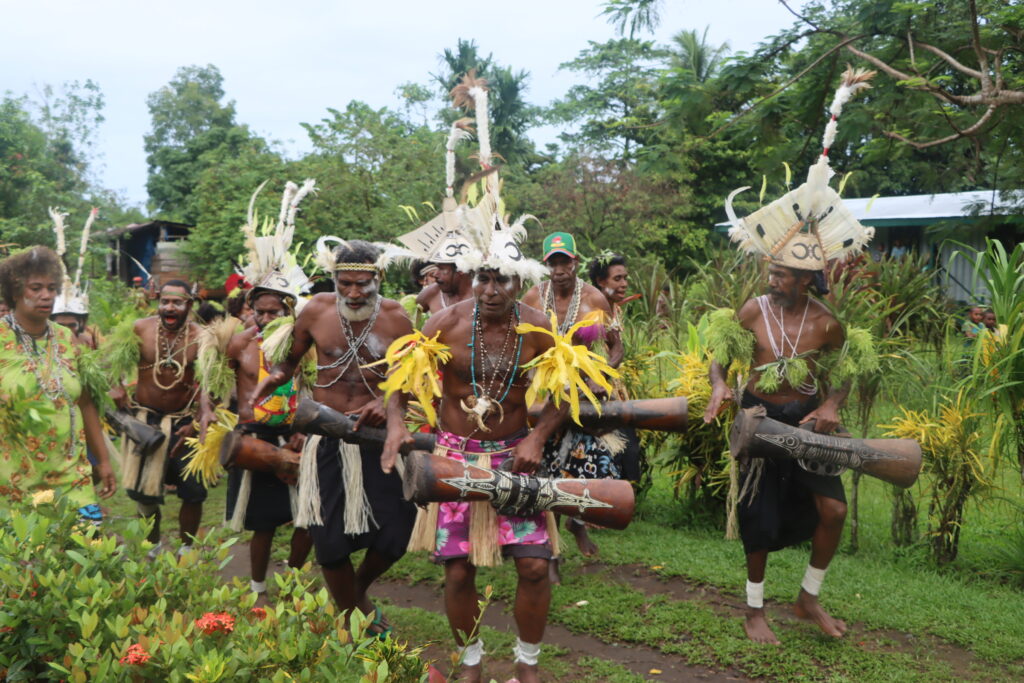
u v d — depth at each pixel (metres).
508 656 4.04
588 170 20.48
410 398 4.30
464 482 3.35
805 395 4.30
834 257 4.13
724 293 7.38
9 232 18.20
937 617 4.34
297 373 4.70
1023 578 4.87
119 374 5.19
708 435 5.73
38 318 3.83
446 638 4.20
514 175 21.64
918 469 4.00
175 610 2.83
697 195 24.36
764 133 10.33
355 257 4.03
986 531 5.63
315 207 12.20
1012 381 4.65
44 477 3.83
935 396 5.20
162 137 46.97
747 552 4.17
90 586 2.70
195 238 13.45
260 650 2.44
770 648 4.02
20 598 2.66
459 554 3.54
